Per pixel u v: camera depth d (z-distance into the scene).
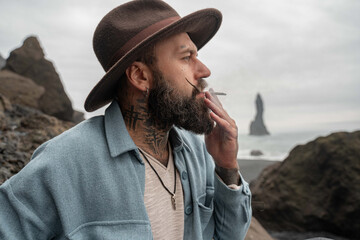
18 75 11.45
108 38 1.03
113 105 1.08
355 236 5.00
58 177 0.90
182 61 1.03
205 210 1.17
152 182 1.04
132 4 1.03
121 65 0.96
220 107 1.11
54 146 0.94
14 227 0.88
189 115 1.04
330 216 5.16
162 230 1.02
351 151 5.20
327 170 5.32
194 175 1.16
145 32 1.01
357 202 4.96
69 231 0.89
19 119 5.94
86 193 0.93
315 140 5.64
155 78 1.02
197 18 1.01
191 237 1.11
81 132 0.99
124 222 0.92
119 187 0.94
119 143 0.98
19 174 0.91
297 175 5.56
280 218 5.45
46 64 12.45
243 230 1.24
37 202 0.89
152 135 1.08
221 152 1.15
